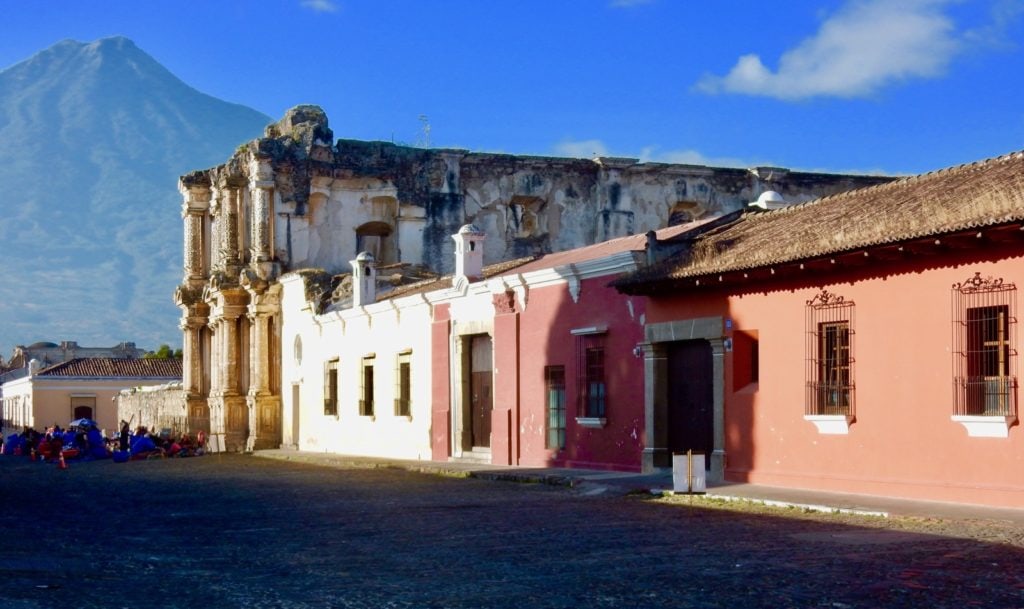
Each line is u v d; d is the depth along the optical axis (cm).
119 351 12631
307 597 1096
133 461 4581
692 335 2481
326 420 4569
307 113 5038
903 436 1984
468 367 3503
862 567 1223
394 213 4962
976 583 1123
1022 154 2070
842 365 2131
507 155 5019
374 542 1530
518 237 5041
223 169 5222
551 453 2994
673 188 5181
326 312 4581
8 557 1397
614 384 2745
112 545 1543
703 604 1036
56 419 8981
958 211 1891
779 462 2252
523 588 1134
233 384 5241
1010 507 1781
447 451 3556
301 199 4912
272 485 2780
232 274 5184
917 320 1966
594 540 1493
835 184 5431
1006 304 1814
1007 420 1794
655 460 2581
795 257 2128
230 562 1356
